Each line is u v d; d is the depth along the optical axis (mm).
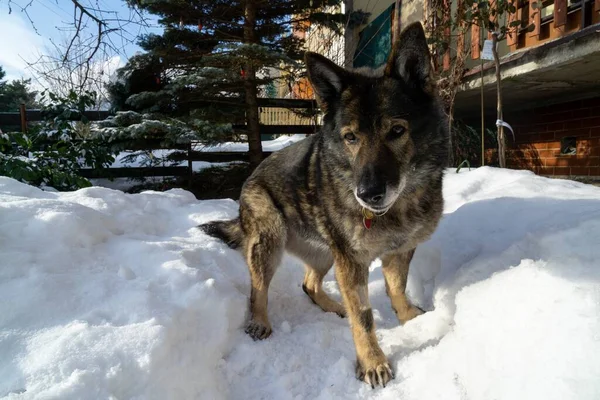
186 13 2594
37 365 562
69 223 863
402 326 938
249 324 903
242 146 3857
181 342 703
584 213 875
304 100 2895
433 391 687
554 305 637
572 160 2148
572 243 762
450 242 1090
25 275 712
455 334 799
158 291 790
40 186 1868
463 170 1779
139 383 592
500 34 1851
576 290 634
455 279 934
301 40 2854
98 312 688
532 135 2455
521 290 717
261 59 2371
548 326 615
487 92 2146
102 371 571
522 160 2543
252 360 795
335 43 3674
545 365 575
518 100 2338
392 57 843
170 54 2625
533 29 1777
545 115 2342
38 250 787
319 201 912
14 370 559
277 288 1150
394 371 772
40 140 2188
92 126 2643
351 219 833
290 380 751
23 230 823
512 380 602
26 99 5797
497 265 869
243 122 2852
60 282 719
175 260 897
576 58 1521
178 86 2359
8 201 931
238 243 1161
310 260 1073
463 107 2643
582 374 532
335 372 782
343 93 874
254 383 750
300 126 2984
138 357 607
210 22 2705
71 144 2211
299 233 1031
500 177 1486
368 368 765
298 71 2762
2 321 625
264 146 3871
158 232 1207
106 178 2615
